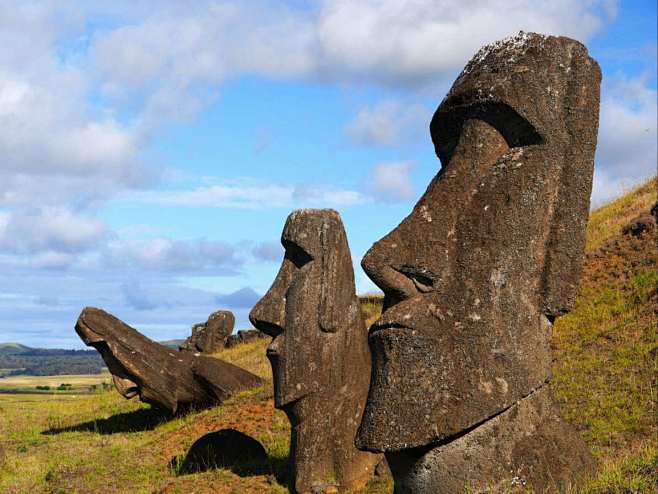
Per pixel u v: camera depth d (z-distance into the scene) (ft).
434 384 22.85
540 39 24.67
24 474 50.47
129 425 67.05
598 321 50.31
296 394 39.40
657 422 34.14
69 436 64.34
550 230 24.41
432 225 23.84
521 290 23.89
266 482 40.75
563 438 24.17
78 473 47.60
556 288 24.27
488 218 23.67
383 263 23.68
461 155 24.26
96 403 83.41
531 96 24.03
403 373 23.04
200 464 45.62
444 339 23.13
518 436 23.40
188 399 65.87
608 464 25.89
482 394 22.88
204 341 103.81
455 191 24.02
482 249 23.56
